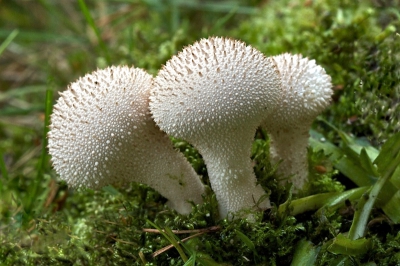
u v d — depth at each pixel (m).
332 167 0.22
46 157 0.25
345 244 0.17
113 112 0.18
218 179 0.19
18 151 0.31
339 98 0.25
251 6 0.39
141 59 0.31
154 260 0.19
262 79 0.17
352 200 0.20
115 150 0.18
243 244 0.18
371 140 0.23
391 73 0.22
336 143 0.24
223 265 0.18
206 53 0.17
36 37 0.35
